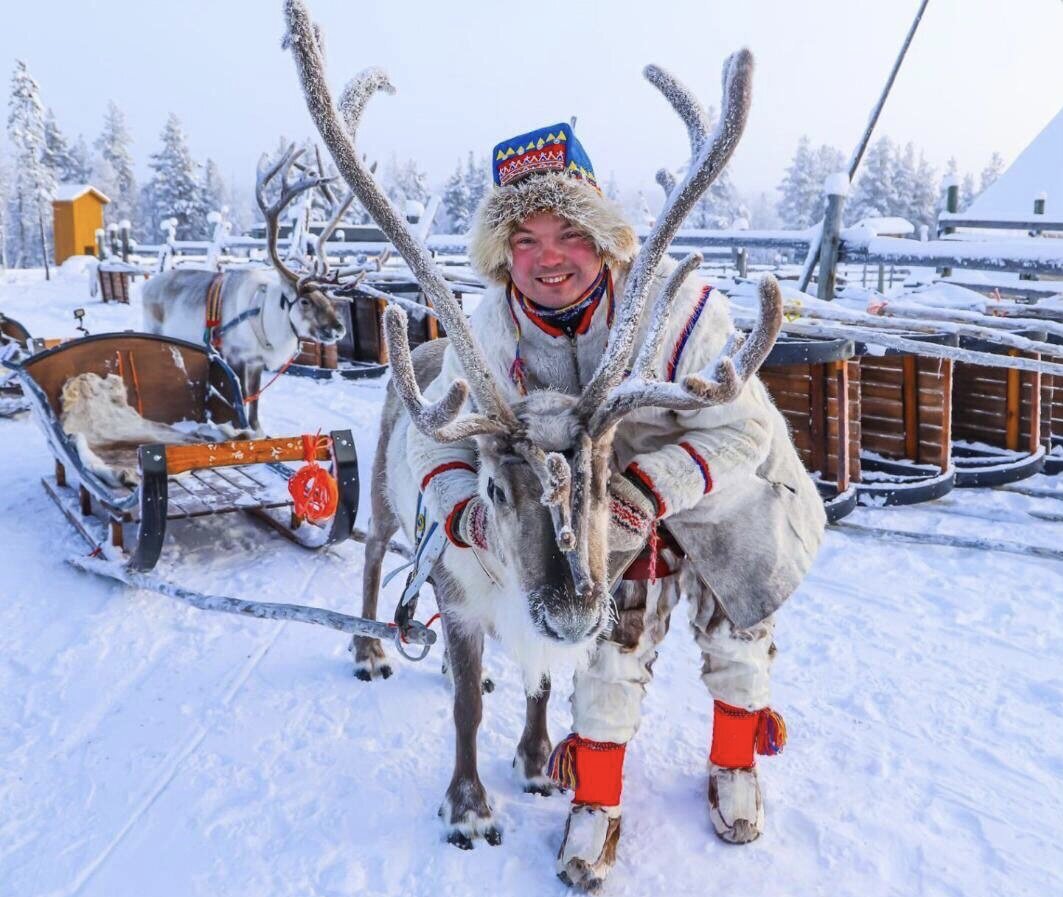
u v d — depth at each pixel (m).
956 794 2.98
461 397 1.96
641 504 2.25
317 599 4.70
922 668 3.83
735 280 6.81
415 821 2.89
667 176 2.54
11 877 2.66
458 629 2.77
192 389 6.20
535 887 2.60
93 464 4.97
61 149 61.34
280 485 5.50
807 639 4.13
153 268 19.27
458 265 11.22
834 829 2.80
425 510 2.87
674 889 2.57
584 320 2.56
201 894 2.58
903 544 5.29
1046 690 3.62
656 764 3.18
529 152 2.49
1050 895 2.52
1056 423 7.22
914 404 6.15
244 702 3.65
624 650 2.61
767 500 2.65
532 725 3.07
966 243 7.05
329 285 8.27
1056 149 13.42
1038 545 5.25
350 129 2.33
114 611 4.48
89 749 3.32
